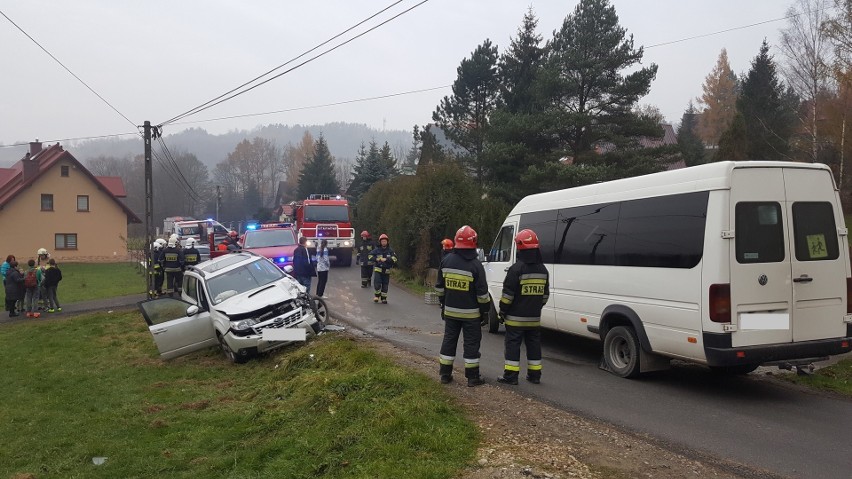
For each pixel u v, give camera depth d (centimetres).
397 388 667
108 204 4447
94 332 1478
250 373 970
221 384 924
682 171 738
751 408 666
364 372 734
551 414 606
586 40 2508
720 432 579
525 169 2588
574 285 912
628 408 659
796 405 680
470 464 475
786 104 3453
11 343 1411
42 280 1842
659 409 657
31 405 891
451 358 718
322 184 6500
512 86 3067
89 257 4381
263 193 11081
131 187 8856
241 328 1009
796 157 2980
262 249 1914
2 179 4906
